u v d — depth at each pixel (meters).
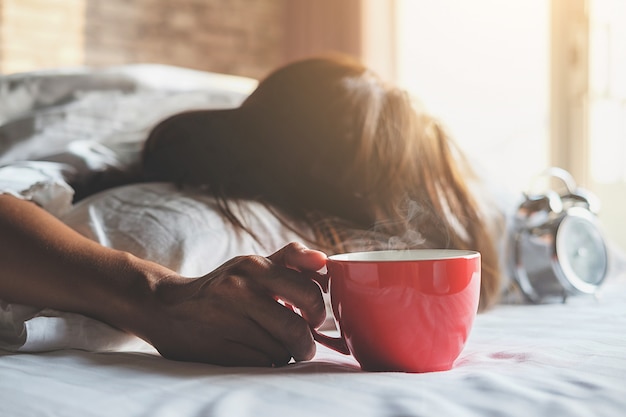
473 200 1.01
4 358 0.63
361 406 0.44
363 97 0.99
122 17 3.28
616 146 2.61
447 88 3.23
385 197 0.95
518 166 2.97
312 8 3.62
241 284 0.56
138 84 1.91
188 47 3.50
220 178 0.89
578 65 2.67
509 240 1.12
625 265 1.35
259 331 0.58
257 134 0.96
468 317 0.56
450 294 0.54
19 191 0.80
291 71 1.02
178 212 0.81
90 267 0.66
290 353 0.59
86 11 3.18
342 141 0.96
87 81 1.86
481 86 3.10
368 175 0.95
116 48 3.27
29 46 3.03
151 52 3.38
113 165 1.11
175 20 3.45
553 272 1.09
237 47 3.66
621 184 2.61
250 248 0.82
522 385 0.49
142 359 0.63
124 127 1.65
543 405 0.43
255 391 0.48
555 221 1.10
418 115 1.06
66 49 3.12
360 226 0.94
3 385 0.51
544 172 1.27
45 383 0.52
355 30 3.41
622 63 2.60
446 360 0.56
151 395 0.48
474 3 3.12
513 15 2.99
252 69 3.72
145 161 1.03
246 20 3.69
